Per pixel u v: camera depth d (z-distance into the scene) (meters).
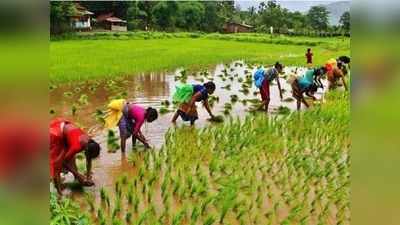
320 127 13.82
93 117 15.48
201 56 37.78
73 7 51.81
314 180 9.73
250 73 28.16
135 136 11.70
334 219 7.89
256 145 11.85
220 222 7.52
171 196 8.80
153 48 44.09
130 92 21.11
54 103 17.80
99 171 10.23
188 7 74.50
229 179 9.35
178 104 16.03
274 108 17.52
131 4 68.81
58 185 8.70
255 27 78.31
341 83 21.98
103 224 7.30
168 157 10.75
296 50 46.78
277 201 8.62
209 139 12.54
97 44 45.88
